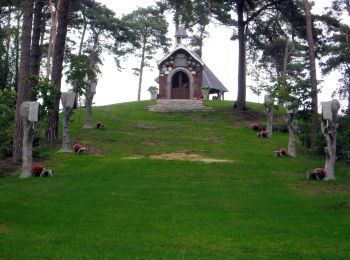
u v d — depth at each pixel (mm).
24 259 8633
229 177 18172
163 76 49312
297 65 45469
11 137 23141
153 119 37438
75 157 22547
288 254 9266
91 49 50031
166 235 10508
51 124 25766
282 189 16266
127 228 11070
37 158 21953
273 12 40406
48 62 32281
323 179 18188
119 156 23281
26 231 10711
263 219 12086
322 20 35938
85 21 45625
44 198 14289
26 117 18734
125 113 39781
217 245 9805
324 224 11633
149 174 18516
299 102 21125
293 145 24938
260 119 37469
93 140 27609
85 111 39531
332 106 18391
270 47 49625
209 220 11906
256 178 18203
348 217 12359
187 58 48906
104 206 13266
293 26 35875
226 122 36281
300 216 12445
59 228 11023
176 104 42562
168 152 24703
